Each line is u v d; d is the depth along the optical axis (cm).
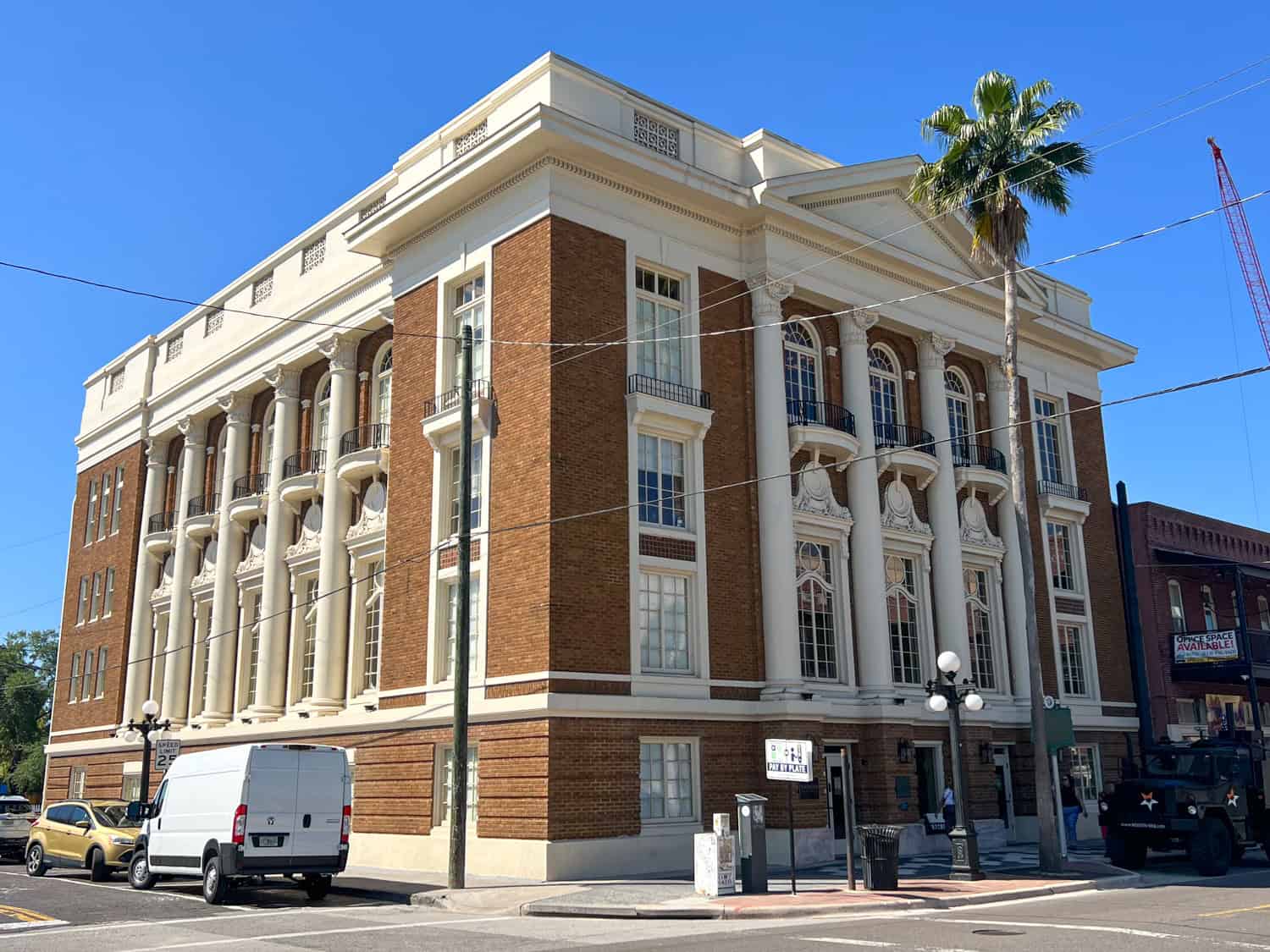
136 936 1412
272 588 3173
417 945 1291
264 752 1853
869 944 1221
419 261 2745
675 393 2478
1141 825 2191
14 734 6825
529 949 1239
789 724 2412
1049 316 3491
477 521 2434
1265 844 2312
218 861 1828
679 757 2323
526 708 2133
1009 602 3219
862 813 2580
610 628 2250
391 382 2811
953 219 3156
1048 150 2359
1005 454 3312
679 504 2480
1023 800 3011
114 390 4397
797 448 2677
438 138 2772
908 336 3130
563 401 2286
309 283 3312
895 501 2942
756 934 1345
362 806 2573
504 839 2136
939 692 2000
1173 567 3866
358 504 2978
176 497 3950
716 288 2648
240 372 3588
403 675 2533
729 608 2488
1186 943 1181
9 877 2422
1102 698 3453
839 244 2842
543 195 2386
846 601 2717
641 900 1714
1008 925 1377
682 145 2666
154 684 3744
